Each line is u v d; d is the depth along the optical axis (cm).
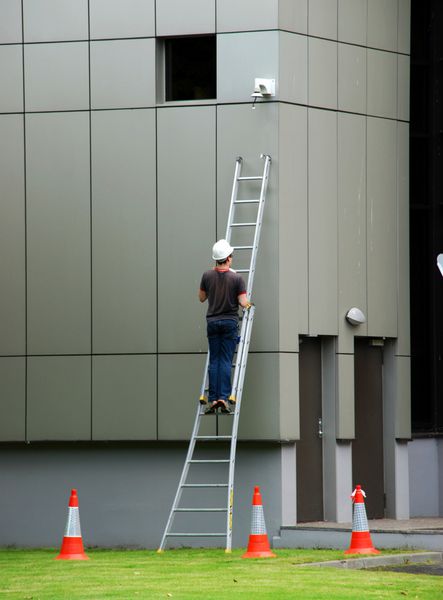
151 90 3644
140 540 3600
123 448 3641
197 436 3438
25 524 3697
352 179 3744
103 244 3662
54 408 3669
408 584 2627
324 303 3647
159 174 3634
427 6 4059
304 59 3631
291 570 2848
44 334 3688
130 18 3659
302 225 3600
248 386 3525
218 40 3600
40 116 3709
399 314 3856
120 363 3631
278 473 3506
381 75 3844
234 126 3581
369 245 3778
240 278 3362
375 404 3853
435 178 4016
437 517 3959
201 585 2592
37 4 3719
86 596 2448
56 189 3697
